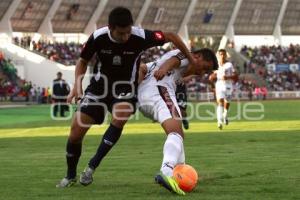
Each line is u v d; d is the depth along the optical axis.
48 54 135.62
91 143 37.06
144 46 19.28
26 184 20.70
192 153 30.22
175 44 19.52
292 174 22.53
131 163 26.30
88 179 19.81
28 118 70.94
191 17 179.38
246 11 188.25
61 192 19.03
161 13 171.50
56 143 37.69
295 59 175.38
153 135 42.78
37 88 121.94
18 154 31.14
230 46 175.62
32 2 145.62
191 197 17.83
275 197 17.91
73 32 161.00
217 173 22.84
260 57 173.00
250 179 21.31
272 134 42.31
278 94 156.38
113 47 19.08
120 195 18.34
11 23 147.25
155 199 17.58
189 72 20.11
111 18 18.48
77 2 154.25
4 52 129.12
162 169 18.27
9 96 115.62
